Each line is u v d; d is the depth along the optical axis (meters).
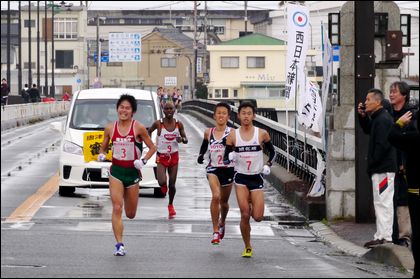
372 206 34.59
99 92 47.12
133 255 27.14
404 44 36.62
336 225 34.59
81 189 46.50
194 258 26.73
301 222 36.47
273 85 179.00
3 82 124.44
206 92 181.62
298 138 46.38
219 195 29.27
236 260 26.39
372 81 33.38
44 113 135.12
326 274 22.94
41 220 36.03
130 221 36.25
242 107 27.00
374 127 27.70
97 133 42.91
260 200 27.11
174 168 38.03
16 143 79.25
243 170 27.08
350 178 35.84
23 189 46.25
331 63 36.31
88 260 25.83
